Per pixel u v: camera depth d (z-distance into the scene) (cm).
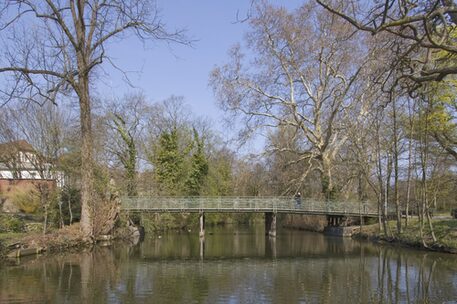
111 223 2975
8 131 3772
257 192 5084
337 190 4044
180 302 1309
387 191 3288
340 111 3528
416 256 2341
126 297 1363
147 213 3938
